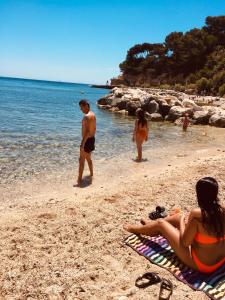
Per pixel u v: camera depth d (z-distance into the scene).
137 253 5.43
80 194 8.70
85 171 11.17
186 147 16.89
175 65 117.25
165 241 5.67
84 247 5.56
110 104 43.31
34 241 5.66
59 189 9.19
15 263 4.95
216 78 72.25
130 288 4.42
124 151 14.84
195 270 4.76
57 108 40.28
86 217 6.83
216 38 113.00
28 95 69.25
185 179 10.06
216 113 29.50
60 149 14.42
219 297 4.16
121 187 9.27
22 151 13.54
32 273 4.71
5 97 55.69
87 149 9.82
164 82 112.62
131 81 133.12
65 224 6.41
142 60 135.00
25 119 26.03
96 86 175.62
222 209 4.45
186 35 118.19
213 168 11.54
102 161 12.66
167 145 17.19
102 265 5.03
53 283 4.51
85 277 4.67
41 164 11.67
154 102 33.44
